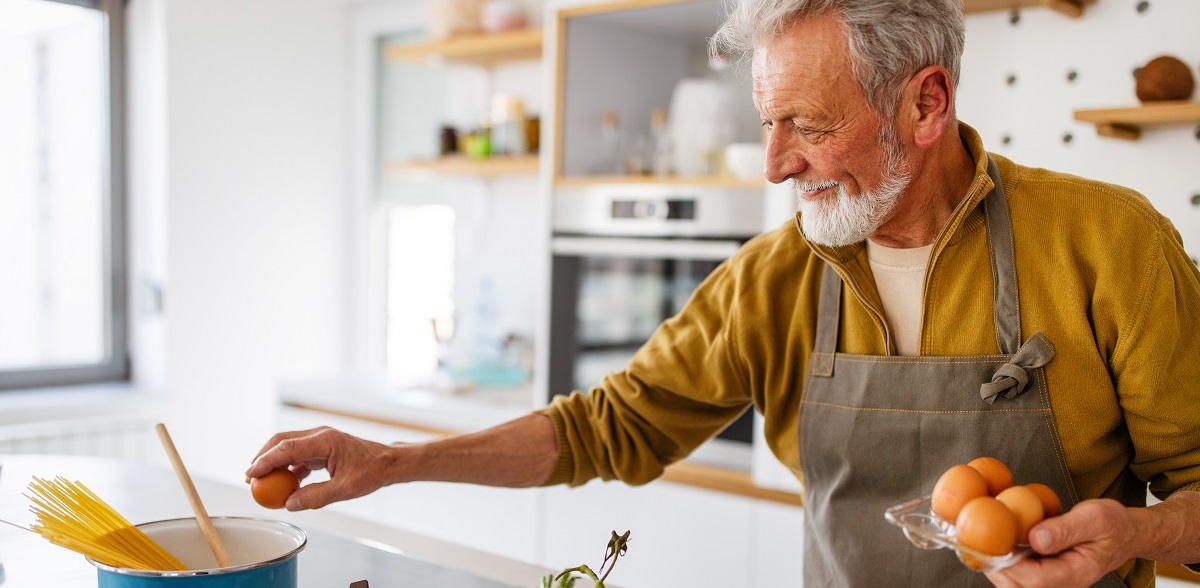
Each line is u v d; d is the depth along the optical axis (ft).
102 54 11.40
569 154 9.06
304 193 12.43
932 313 4.02
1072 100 6.73
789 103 3.67
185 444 11.43
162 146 11.14
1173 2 6.32
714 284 4.84
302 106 12.34
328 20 12.53
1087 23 6.64
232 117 11.66
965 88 7.16
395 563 4.32
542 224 9.15
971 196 3.85
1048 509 3.17
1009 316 3.88
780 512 7.47
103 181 11.52
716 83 8.74
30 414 10.27
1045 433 3.83
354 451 4.02
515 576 4.25
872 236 4.10
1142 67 6.22
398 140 12.60
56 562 4.22
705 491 7.92
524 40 9.99
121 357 11.67
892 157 3.73
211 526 3.58
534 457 4.67
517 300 11.53
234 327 11.83
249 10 11.72
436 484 9.52
